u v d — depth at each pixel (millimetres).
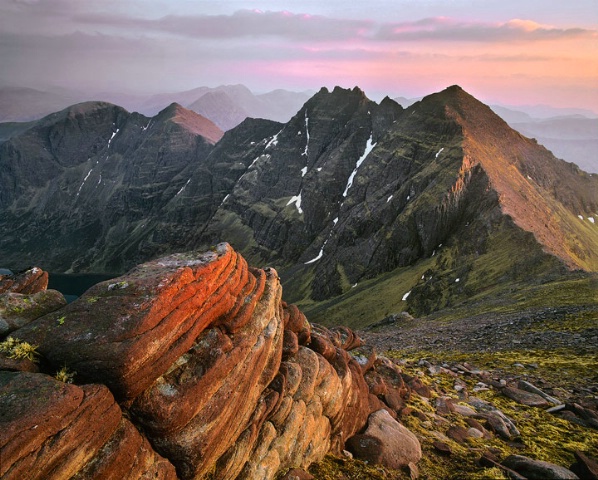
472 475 15258
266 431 13719
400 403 21188
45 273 12531
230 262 13664
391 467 16141
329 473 14930
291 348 15914
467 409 22406
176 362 11117
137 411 10062
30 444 7762
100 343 9680
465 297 149250
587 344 38438
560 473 14320
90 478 8727
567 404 22625
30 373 9109
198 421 10797
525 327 51875
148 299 10484
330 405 16625
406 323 89438
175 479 10719
